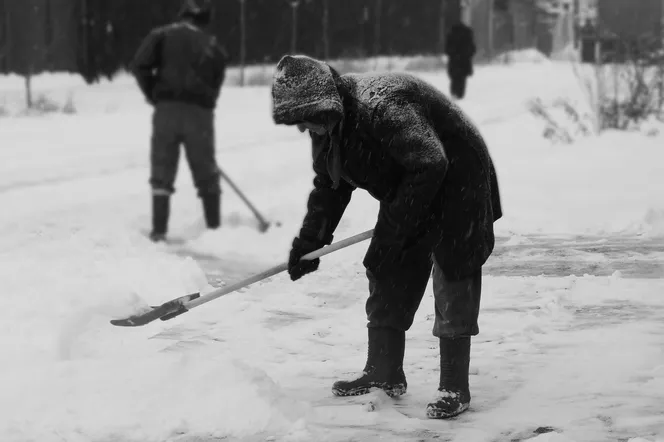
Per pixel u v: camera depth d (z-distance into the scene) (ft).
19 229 38.01
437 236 16.60
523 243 33.09
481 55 183.21
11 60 140.26
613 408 16.44
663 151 52.95
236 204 45.09
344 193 17.71
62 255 30.94
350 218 37.24
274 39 162.20
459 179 16.44
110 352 19.88
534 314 23.31
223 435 15.35
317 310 24.66
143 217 42.27
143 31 144.15
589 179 45.75
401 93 15.98
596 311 23.59
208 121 38.45
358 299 25.89
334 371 19.22
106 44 141.59
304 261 17.58
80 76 141.28
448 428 15.71
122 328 21.54
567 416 16.11
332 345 21.29
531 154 55.21
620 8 65.77
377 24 165.37
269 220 40.68
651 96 63.05
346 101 15.99
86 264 29.01
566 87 115.34
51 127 86.79
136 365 17.67
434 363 19.71
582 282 26.50
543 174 47.83
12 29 140.26
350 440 15.12
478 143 16.80
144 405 16.20
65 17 141.79
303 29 163.73
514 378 18.39
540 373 18.65
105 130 84.33
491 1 184.34
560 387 17.74
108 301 22.72
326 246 17.37
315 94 15.40
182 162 61.16
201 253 34.30
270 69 153.58
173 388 16.60
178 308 18.83
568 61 178.50
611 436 15.10
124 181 53.88
